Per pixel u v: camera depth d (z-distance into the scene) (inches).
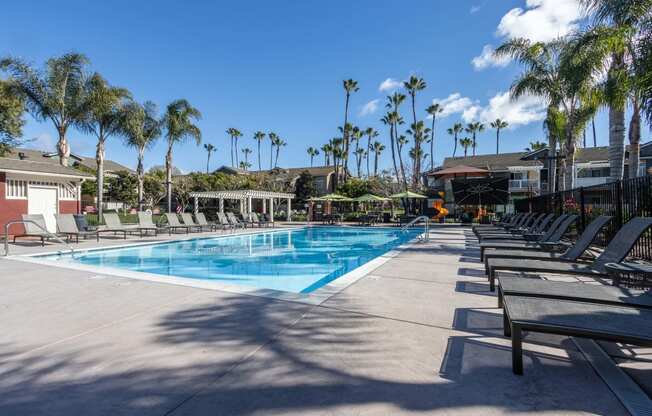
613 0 362.9
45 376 93.2
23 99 700.7
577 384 89.0
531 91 570.6
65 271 249.0
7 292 186.9
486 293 181.3
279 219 1339.8
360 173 2878.9
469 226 922.1
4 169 546.0
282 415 75.5
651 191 230.5
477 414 76.0
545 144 2043.6
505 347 112.1
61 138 727.7
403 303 162.6
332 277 317.1
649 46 326.6
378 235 751.1
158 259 418.0
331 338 119.8
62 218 476.4
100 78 736.3
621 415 75.4
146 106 959.6
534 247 253.0
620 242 170.6
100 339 119.4
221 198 1005.2
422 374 94.1
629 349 111.7
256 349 110.8
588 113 562.6
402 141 2486.5
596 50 425.4
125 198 1307.8
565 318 93.7
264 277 317.7
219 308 155.0
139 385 88.5
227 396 83.2
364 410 77.4
